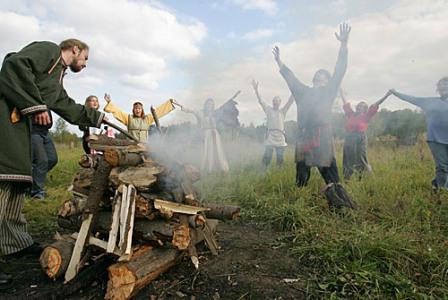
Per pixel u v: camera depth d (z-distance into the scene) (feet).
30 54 7.68
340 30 12.41
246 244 10.16
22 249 8.80
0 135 7.72
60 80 8.52
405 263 8.33
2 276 7.78
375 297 7.07
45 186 19.24
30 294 7.37
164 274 7.97
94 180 7.84
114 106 16.22
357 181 15.80
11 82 7.54
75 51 8.85
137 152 8.05
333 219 11.30
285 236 10.66
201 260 8.93
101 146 8.05
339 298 7.08
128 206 7.34
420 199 13.21
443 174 14.74
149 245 7.92
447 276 7.89
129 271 6.75
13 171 7.83
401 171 18.16
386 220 11.44
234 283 7.73
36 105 7.62
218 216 10.15
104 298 6.86
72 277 7.61
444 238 9.85
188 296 7.23
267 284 7.70
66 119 8.79
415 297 7.00
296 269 8.52
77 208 8.60
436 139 14.61
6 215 8.41
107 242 7.63
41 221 12.50
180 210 7.82
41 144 15.66
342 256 8.64
